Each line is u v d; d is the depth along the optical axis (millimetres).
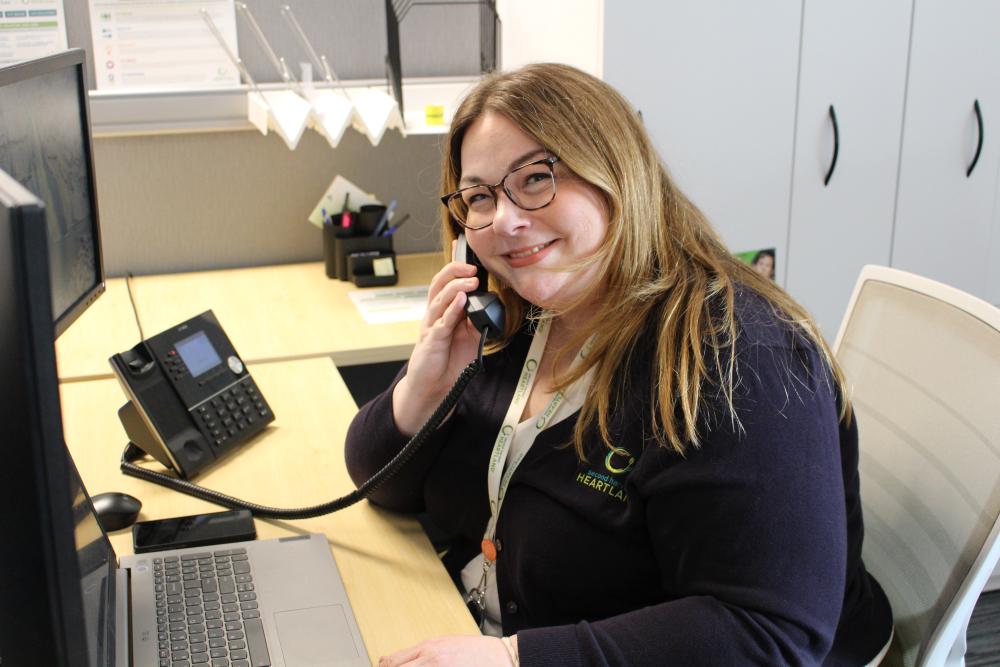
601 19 1775
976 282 2189
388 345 1562
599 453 876
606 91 894
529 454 931
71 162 981
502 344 1042
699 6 1823
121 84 1884
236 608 835
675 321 855
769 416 790
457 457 1029
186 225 2014
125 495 1019
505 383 1021
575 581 888
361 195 2059
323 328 1646
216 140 1978
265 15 1983
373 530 1018
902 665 1005
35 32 1839
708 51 1855
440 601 882
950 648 951
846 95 1965
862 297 1184
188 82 1924
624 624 777
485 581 983
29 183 827
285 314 1728
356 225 1957
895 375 1095
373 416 1059
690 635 751
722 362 813
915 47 1973
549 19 1954
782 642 749
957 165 2080
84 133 1033
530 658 752
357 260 1906
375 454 1039
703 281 887
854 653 942
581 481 886
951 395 999
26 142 831
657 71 1839
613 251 879
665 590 866
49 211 880
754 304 875
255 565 909
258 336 1603
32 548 494
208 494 1050
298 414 1297
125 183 1946
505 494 948
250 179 2025
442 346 1004
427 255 2166
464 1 2129
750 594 761
